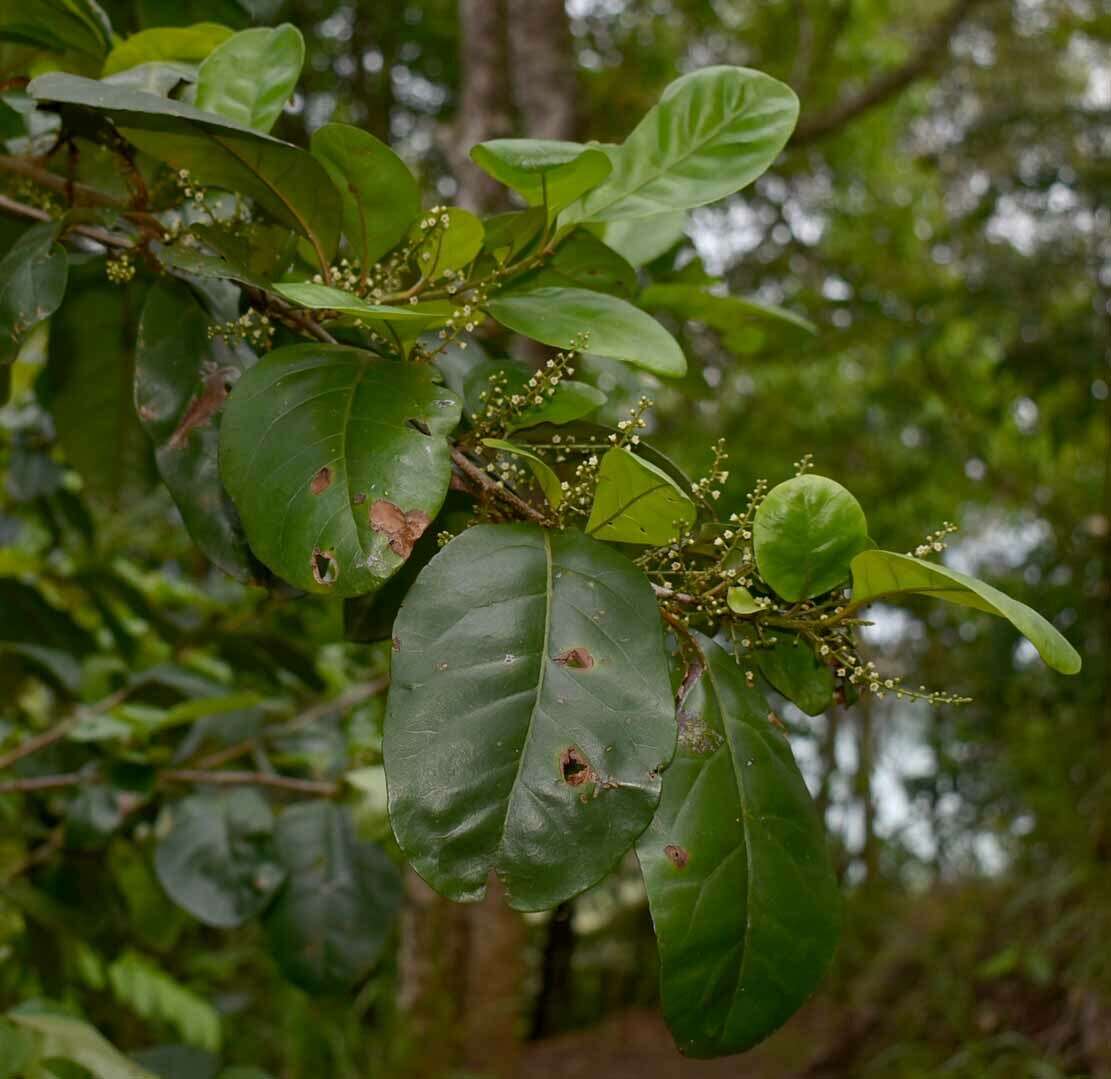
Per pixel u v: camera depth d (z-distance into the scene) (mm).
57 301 418
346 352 378
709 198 424
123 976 1046
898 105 2934
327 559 330
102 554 1059
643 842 330
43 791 784
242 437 356
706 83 442
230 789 719
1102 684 2129
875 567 349
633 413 384
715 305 570
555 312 404
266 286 363
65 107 449
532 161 387
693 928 323
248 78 431
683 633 372
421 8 2906
